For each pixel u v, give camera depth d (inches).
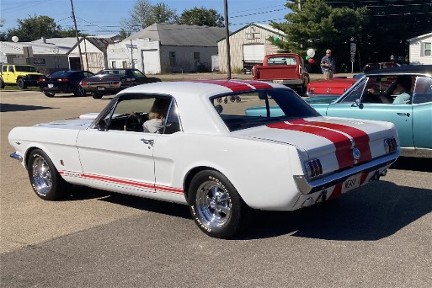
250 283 152.4
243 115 204.8
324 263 164.1
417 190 249.6
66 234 205.9
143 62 2281.0
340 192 184.9
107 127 224.8
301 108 224.5
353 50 1633.9
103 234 203.9
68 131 240.1
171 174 200.1
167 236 198.1
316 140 176.2
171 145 197.3
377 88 294.2
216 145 183.8
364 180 194.4
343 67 1951.3
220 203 190.2
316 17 1795.0
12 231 212.7
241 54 2172.7
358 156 186.5
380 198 237.5
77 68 2566.4
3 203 257.1
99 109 773.9
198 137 189.8
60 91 1071.6
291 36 1841.8
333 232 193.8
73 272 167.8
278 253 174.9
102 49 2439.7
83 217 228.4
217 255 176.1
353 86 302.4
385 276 152.4
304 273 157.2
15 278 164.9
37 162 262.1
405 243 178.5
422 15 1962.4
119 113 226.4
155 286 154.3
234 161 179.2
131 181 216.5
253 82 221.3
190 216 223.3
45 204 253.0
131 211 234.7
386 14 1940.2
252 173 175.3
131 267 169.6
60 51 2605.8
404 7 1919.3
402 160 319.3
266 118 209.6
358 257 167.8
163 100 207.6
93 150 227.9
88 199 258.7
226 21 1288.1
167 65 2251.5
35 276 165.8
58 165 247.8
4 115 717.9
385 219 206.7
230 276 158.2
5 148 428.1
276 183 170.7
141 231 205.5
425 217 206.8
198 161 189.3
